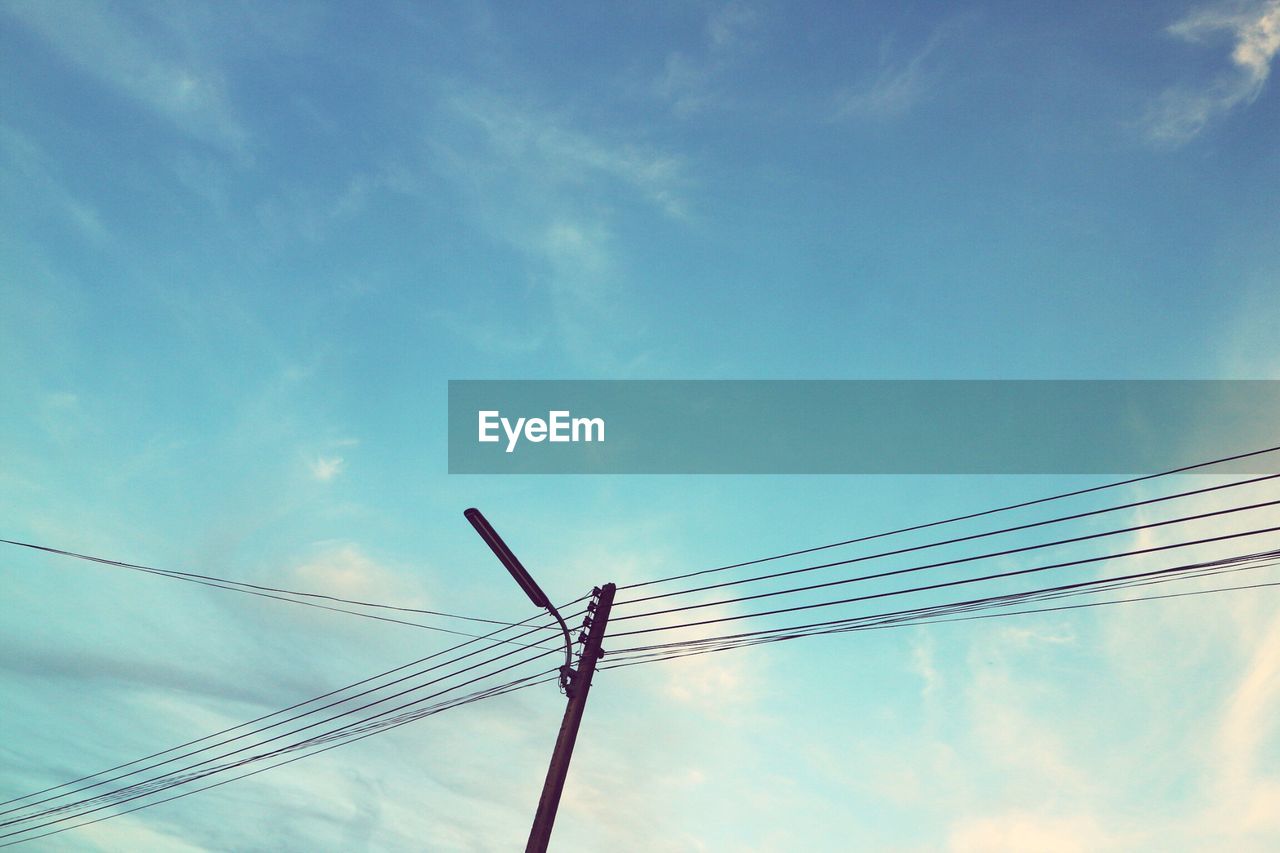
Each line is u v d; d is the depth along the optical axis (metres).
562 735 13.89
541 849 12.73
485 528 14.50
